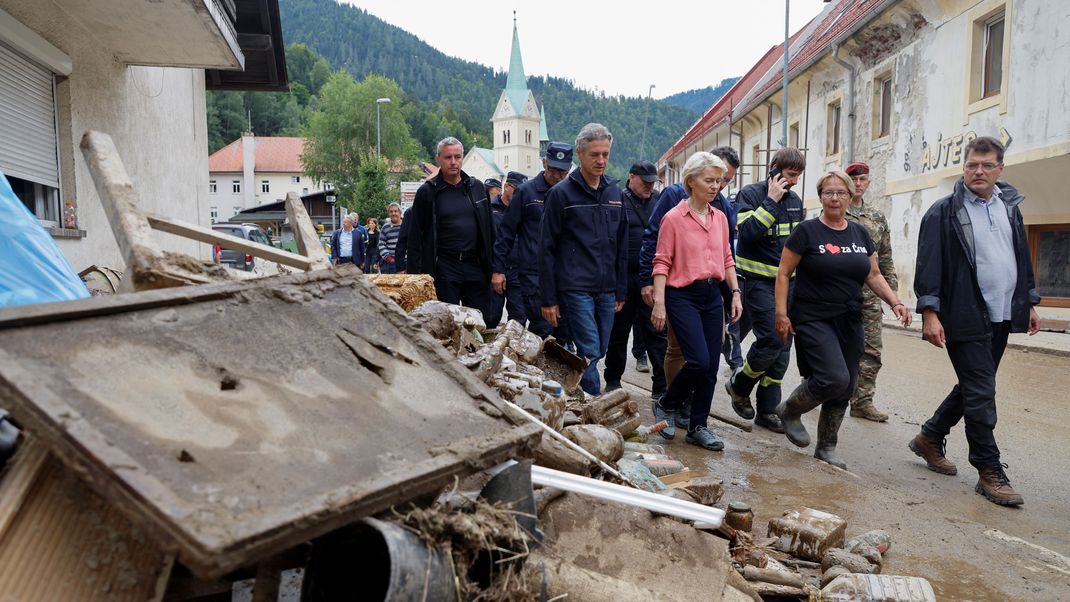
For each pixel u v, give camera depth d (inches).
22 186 276.8
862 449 234.8
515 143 4862.2
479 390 90.7
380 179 2333.9
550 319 228.5
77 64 313.9
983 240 196.2
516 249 328.2
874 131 768.9
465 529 72.4
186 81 518.3
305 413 73.6
